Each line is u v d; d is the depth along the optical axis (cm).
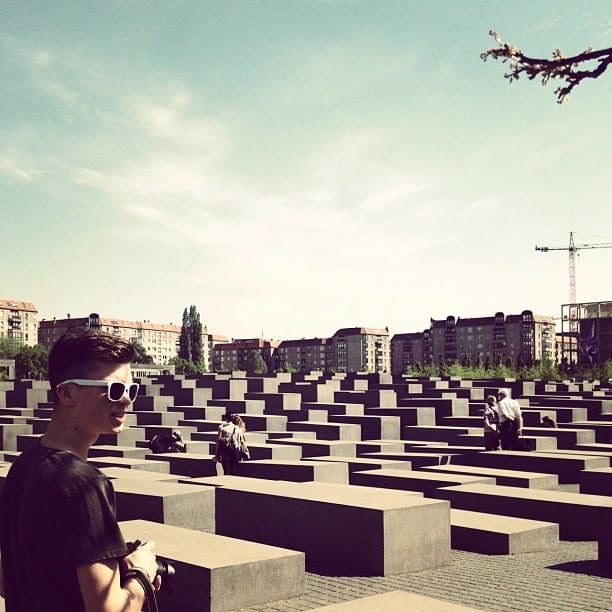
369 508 795
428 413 2850
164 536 773
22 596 199
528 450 1791
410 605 512
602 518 830
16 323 18500
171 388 3588
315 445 2031
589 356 11256
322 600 689
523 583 746
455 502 1152
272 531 898
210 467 1666
